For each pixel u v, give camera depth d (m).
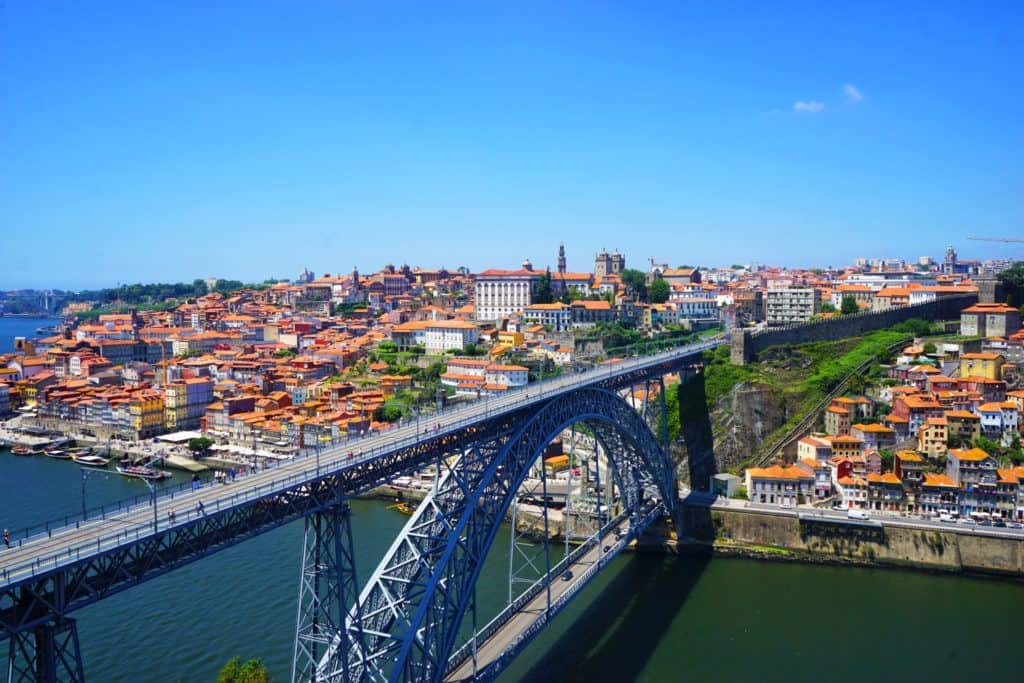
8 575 42.06
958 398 150.62
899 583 118.00
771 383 164.00
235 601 99.94
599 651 93.62
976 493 129.50
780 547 131.25
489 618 96.25
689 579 119.81
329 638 59.22
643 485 131.75
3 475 174.62
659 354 159.25
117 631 91.75
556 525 135.12
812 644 95.81
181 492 58.94
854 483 134.75
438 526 70.19
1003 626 101.56
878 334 196.00
